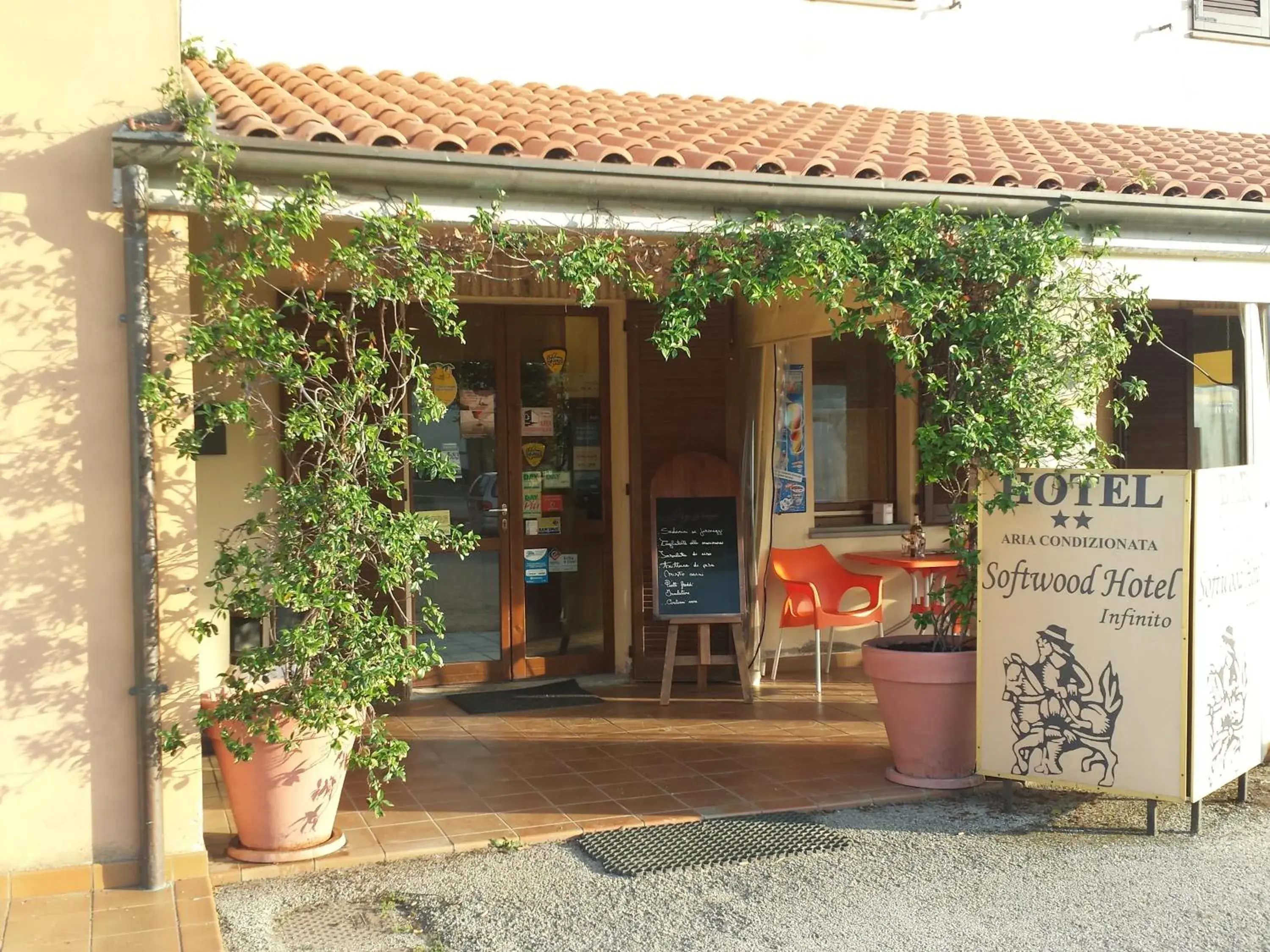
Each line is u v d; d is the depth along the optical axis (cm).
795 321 770
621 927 443
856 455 931
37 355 456
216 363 473
